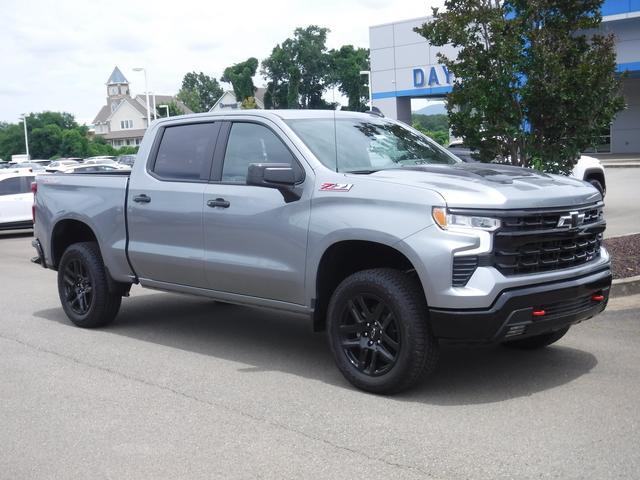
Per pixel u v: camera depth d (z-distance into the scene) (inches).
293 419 196.7
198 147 267.1
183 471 166.4
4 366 253.6
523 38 364.2
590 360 239.8
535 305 200.2
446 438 180.1
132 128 5049.2
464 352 254.8
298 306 234.4
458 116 378.9
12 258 580.1
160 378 236.2
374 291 209.3
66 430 193.0
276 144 242.7
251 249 243.0
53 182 320.2
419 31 380.8
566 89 353.7
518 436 179.5
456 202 197.6
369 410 201.5
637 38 1391.5
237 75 3186.5
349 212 215.0
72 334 300.0
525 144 373.7
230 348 272.2
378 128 261.6
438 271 195.5
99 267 300.8
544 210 204.2
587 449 170.6
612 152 1772.9
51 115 4662.9
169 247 269.7
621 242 435.8
